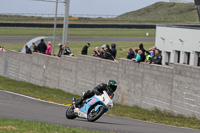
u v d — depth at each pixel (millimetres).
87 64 92062
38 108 54375
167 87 68188
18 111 47438
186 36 110250
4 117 40281
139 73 75875
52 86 106062
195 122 56250
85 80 92812
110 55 86250
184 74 63938
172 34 117562
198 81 60781
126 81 79812
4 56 132625
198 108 60719
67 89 99625
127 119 52688
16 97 69125
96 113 39812
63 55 101562
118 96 82500
